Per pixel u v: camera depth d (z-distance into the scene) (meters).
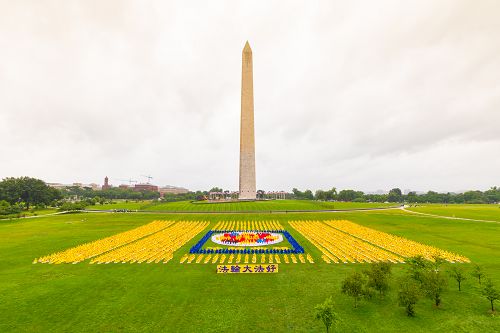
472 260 43.56
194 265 41.84
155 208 125.06
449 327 24.30
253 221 87.88
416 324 24.81
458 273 32.22
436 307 27.95
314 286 33.44
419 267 33.28
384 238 60.78
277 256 46.66
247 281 35.12
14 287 33.69
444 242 57.00
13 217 104.31
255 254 47.66
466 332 23.58
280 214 101.62
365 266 41.00
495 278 35.38
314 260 44.16
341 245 54.22
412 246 53.06
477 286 32.91
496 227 74.75
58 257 46.69
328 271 38.81
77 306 28.66
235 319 25.83
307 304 28.77
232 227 77.94
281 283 34.41
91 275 37.66
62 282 35.16
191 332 23.75
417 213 108.12
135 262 43.62
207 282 34.78
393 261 43.38
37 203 150.38
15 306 28.78
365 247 52.47
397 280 34.97
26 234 69.56
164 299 30.06
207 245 55.16
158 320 25.78
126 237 63.72
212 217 96.25
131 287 33.38
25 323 25.55
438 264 34.28
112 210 123.88
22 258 46.72
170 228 76.81
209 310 27.56
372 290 31.39
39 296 31.08
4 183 143.25
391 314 26.62
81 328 24.59
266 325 24.78
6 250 52.56
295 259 44.47
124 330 24.17
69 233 70.31
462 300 29.42
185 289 32.66
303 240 59.38
